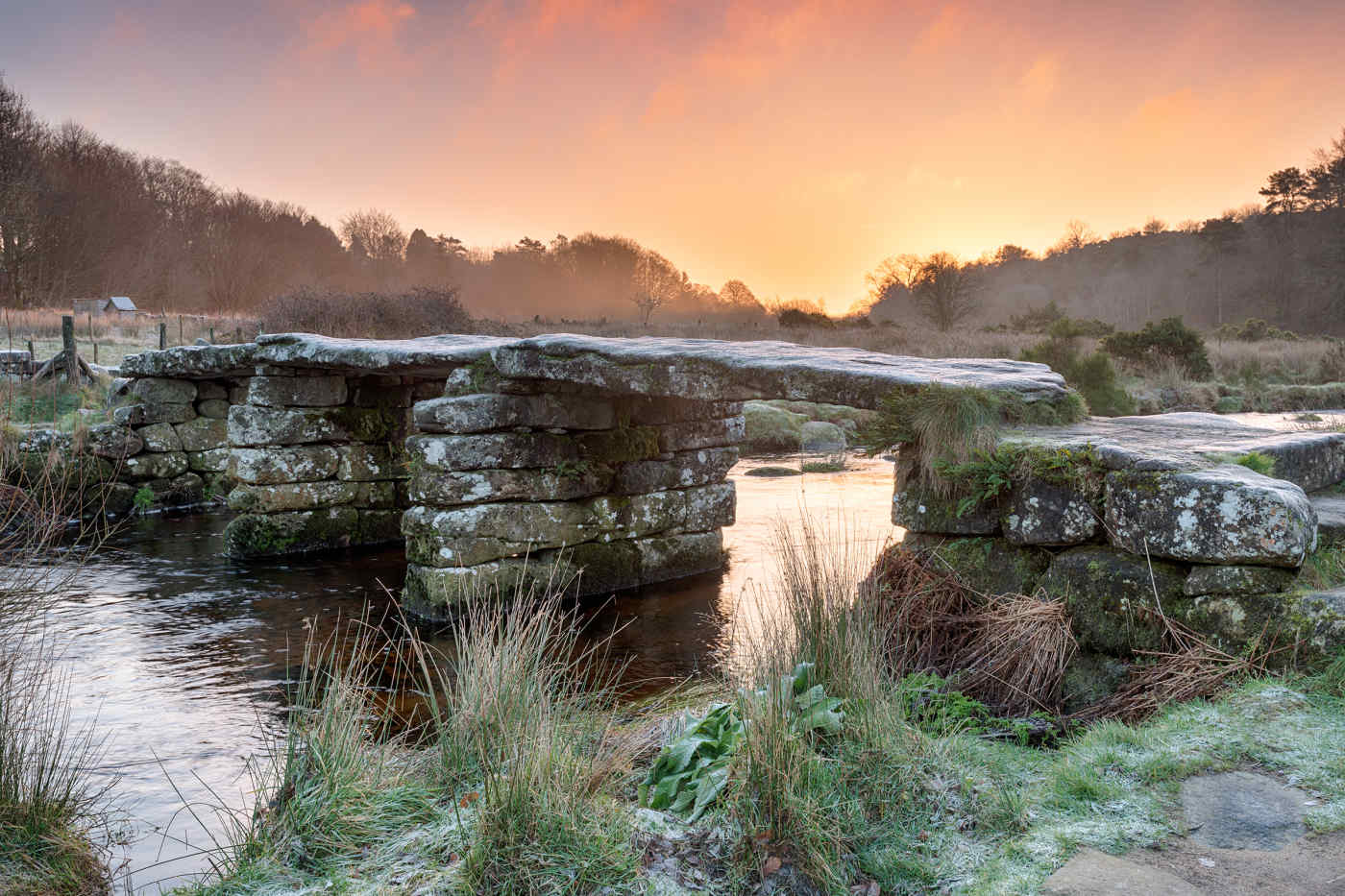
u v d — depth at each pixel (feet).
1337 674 11.68
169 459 43.70
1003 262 397.80
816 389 19.81
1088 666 14.28
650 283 372.17
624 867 9.37
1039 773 11.18
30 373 50.67
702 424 32.22
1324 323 253.24
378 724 17.90
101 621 25.32
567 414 28.02
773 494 43.42
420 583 26.20
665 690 19.52
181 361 39.75
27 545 13.71
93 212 180.45
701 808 10.53
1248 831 9.04
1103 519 14.97
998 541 16.46
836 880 9.28
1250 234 318.24
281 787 11.91
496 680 12.67
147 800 14.64
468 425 25.81
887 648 14.61
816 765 10.54
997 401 17.62
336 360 30.53
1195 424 20.16
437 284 99.66
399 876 9.72
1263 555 12.79
